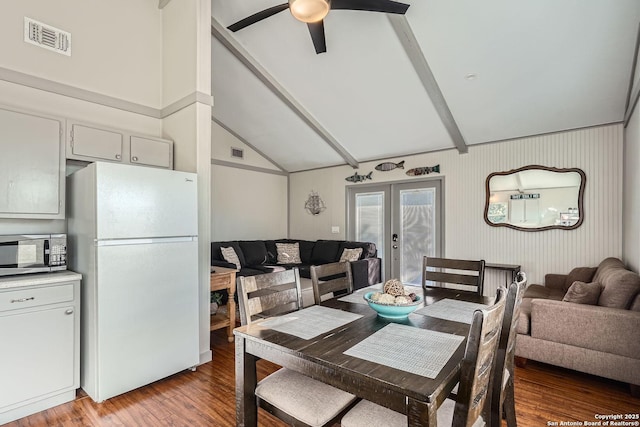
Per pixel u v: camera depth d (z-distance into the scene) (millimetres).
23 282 2098
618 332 2357
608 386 2480
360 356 1253
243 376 1538
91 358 2293
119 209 2332
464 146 4766
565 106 3701
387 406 1078
